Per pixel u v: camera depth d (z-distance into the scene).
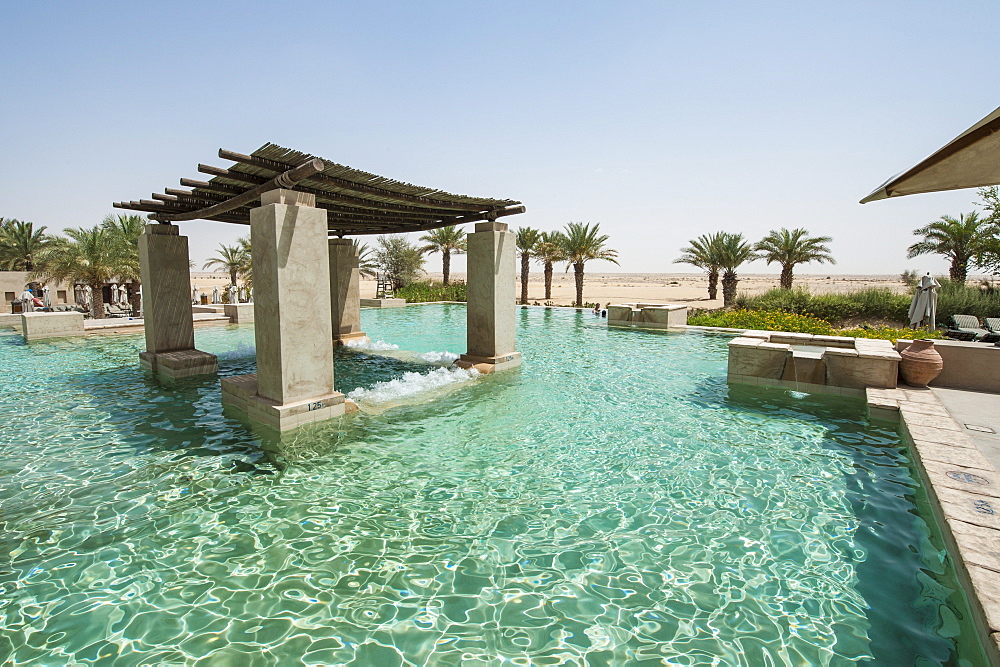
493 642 2.43
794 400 6.78
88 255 19.44
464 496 3.98
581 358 10.27
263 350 5.72
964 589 2.53
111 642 2.41
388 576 2.95
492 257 8.53
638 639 2.45
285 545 3.27
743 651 2.36
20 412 6.10
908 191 3.14
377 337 14.08
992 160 2.65
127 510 3.71
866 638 2.43
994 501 3.21
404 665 2.28
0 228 25.83
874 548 3.20
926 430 4.74
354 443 5.14
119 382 7.73
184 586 2.84
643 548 3.24
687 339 13.44
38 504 3.79
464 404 6.61
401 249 33.91
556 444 5.13
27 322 12.45
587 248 24.52
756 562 3.07
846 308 18.28
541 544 3.29
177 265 8.84
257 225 5.57
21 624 2.53
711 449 4.97
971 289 16.91
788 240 22.83
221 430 5.46
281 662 2.29
